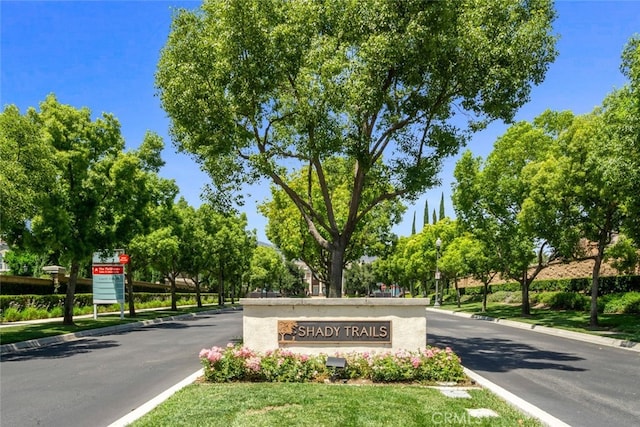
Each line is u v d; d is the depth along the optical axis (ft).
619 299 88.17
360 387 27.32
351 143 44.52
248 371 29.86
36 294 112.78
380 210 112.78
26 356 47.01
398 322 32.65
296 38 44.27
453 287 229.04
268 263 236.84
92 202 75.97
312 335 32.73
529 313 96.73
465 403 23.85
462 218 101.09
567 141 72.90
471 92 45.24
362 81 41.70
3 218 56.75
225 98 45.78
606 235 72.38
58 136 73.97
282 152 50.52
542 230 74.49
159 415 21.79
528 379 33.68
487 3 43.32
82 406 26.02
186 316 109.40
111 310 125.70
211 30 45.50
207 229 144.46
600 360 43.11
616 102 62.28
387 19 41.24
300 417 20.74
